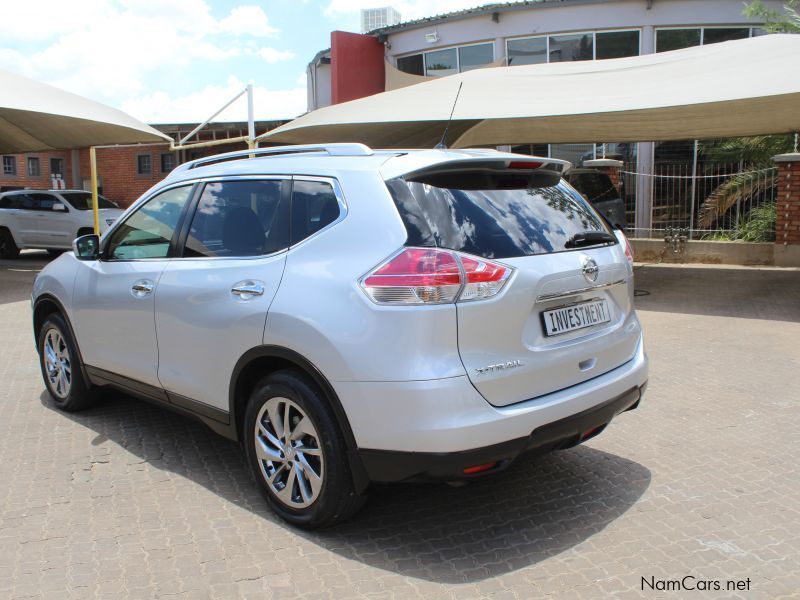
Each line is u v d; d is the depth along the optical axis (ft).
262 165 12.30
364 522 11.44
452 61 59.67
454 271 9.44
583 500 12.18
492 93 34.68
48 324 16.75
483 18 57.00
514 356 9.86
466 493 12.53
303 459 10.74
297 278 10.61
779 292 34.24
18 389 19.10
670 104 28.58
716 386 19.01
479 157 10.69
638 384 11.93
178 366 12.76
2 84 38.04
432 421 9.24
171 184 14.05
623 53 53.83
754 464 13.64
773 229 44.98
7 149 53.78
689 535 10.91
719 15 51.88
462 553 10.44
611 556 10.31
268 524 11.34
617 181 47.88
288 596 9.32
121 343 14.20
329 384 9.95
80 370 16.12
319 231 10.78
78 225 55.31
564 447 10.89
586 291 11.07
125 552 10.45
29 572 9.90
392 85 45.55
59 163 84.79
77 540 10.80
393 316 9.45
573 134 44.16
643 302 32.78
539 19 55.11
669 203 53.11
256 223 11.85
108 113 42.50
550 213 11.37
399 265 9.58
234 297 11.46
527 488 12.70
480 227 10.15
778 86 26.76
